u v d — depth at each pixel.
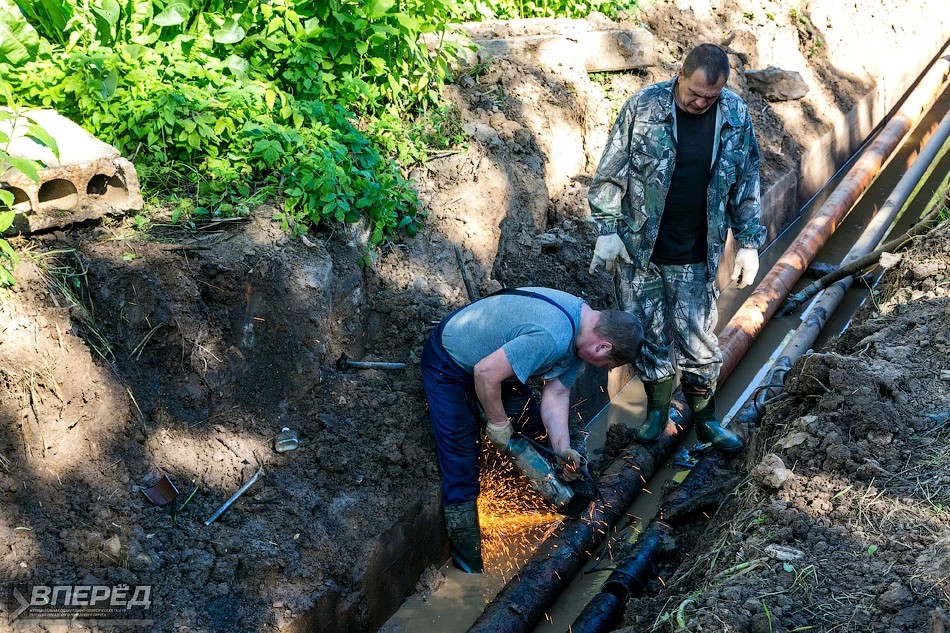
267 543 3.78
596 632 3.88
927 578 3.20
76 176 3.90
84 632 3.26
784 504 3.71
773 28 8.70
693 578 3.78
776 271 6.59
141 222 4.21
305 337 4.34
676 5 8.10
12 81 4.46
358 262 4.71
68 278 3.83
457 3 6.51
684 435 5.28
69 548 3.43
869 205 8.24
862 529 3.52
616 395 5.82
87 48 4.68
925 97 9.68
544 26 6.82
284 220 4.44
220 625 3.48
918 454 3.83
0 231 3.64
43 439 3.54
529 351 3.84
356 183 4.77
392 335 4.79
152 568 3.52
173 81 4.73
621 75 7.10
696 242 4.48
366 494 4.14
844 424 4.02
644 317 4.65
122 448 3.77
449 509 4.27
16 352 3.52
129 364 3.93
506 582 4.32
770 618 3.15
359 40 5.27
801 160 7.83
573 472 4.20
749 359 6.19
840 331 6.39
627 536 4.62
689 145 4.21
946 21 11.37
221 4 5.20
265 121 4.71
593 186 4.44
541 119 6.13
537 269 5.57
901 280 5.53
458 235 5.16
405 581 4.19
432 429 4.45
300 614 3.61
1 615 3.19
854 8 9.93
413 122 5.56
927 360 4.45
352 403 4.40
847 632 3.09
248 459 4.04
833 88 8.86
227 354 4.16
